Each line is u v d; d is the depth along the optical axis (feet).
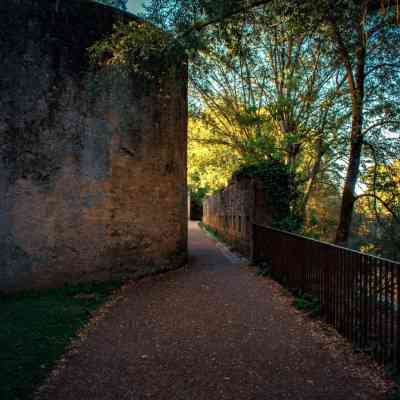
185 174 34.40
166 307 21.71
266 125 39.09
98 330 17.89
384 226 35.60
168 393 11.91
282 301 22.85
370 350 14.30
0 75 23.72
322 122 37.35
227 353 15.07
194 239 63.16
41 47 24.77
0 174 23.71
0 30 23.81
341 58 33.63
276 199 36.55
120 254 27.84
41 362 14.02
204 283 27.63
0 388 11.91
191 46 20.74
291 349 15.42
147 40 21.90
